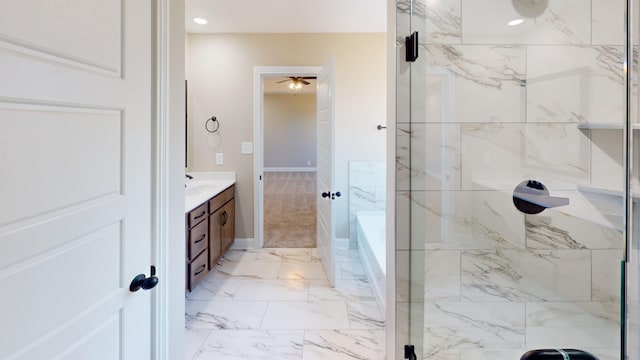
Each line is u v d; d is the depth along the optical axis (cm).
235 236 397
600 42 163
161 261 124
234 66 386
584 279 166
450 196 164
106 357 96
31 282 71
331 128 290
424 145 164
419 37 162
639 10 162
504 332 166
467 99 163
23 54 68
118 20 99
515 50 162
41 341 73
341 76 389
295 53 386
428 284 166
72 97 81
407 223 165
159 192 122
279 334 219
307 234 455
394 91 168
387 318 185
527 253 165
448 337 166
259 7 318
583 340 166
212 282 301
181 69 142
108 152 95
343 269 335
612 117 164
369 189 398
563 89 163
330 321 236
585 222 165
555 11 162
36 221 72
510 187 164
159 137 121
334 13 333
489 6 161
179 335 144
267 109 1114
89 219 88
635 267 166
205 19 346
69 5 80
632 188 165
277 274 321
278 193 768
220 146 392
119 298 101
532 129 163
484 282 165
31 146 70
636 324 167
